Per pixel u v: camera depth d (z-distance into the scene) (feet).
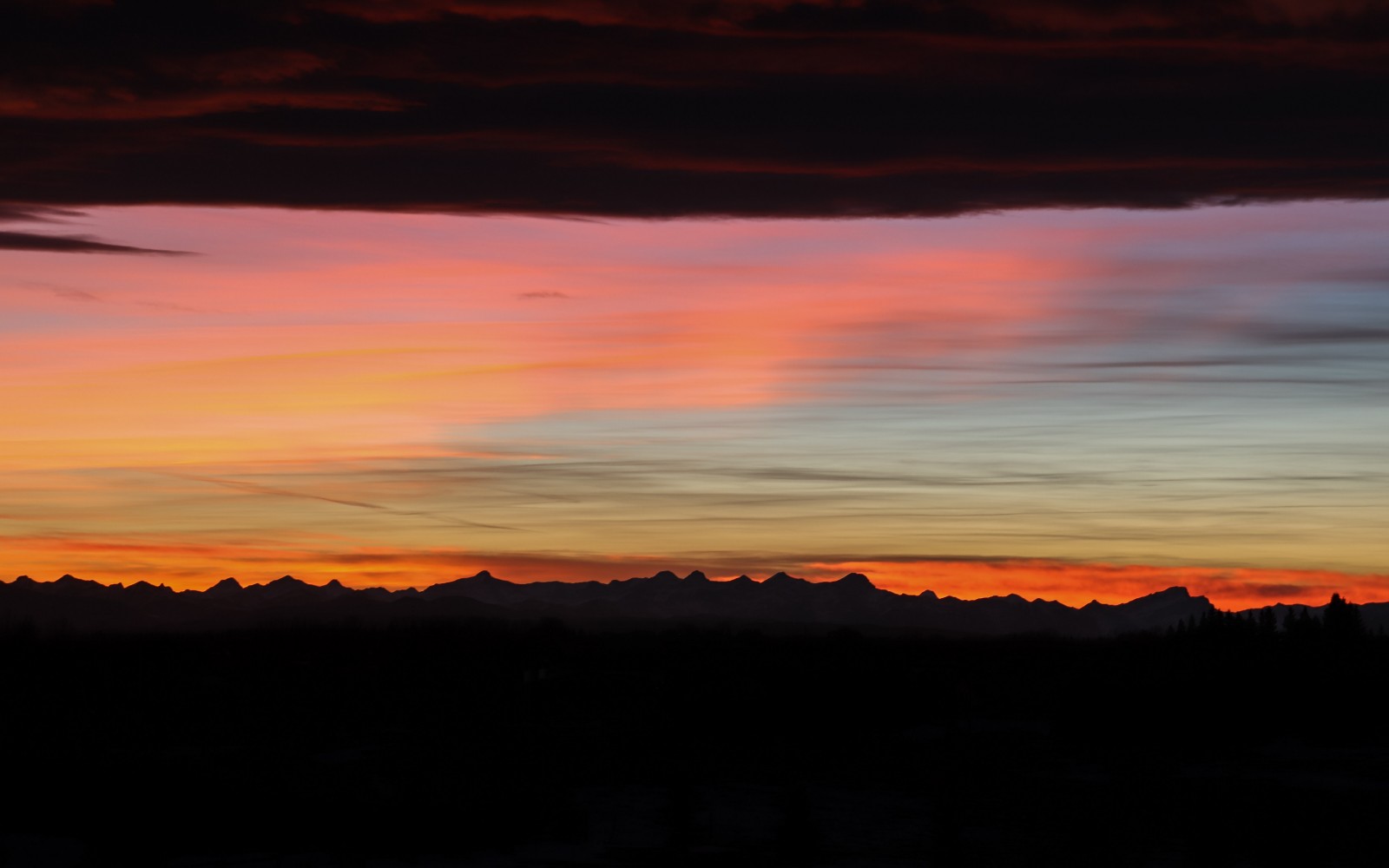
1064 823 209.46
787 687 383.86
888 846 187.62
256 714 361.92
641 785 248.52
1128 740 353.92
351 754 269.03
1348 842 194.59
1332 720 354.54
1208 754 331.16
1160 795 247.29
